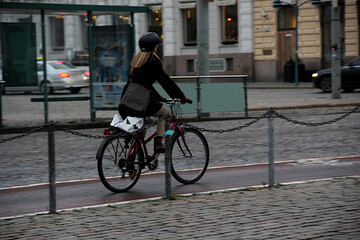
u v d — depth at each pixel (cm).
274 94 5397
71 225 1178
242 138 2639
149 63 1494
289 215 1212
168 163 1422
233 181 1673
